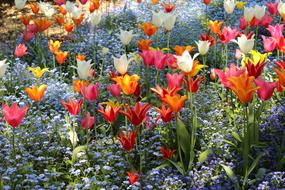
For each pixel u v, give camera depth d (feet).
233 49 29.91
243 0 39.88
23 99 22.66
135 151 18.35
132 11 38.09
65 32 35.63
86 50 30.53
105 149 18.34
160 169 16.94
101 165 17.17
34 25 27.14
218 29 22.53
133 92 16.94
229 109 20.70
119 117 20.70
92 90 17.17
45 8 27.91
